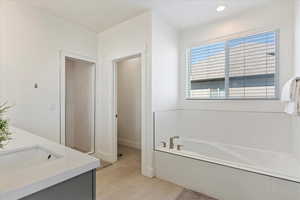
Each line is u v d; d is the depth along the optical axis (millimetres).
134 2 2391
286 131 2281
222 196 2033
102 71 3389
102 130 3385
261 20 2514
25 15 2430
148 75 2672
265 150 2430
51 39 2723
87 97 3551
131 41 2887
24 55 2426
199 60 3189
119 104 4621
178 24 3051
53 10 2619
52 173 788
